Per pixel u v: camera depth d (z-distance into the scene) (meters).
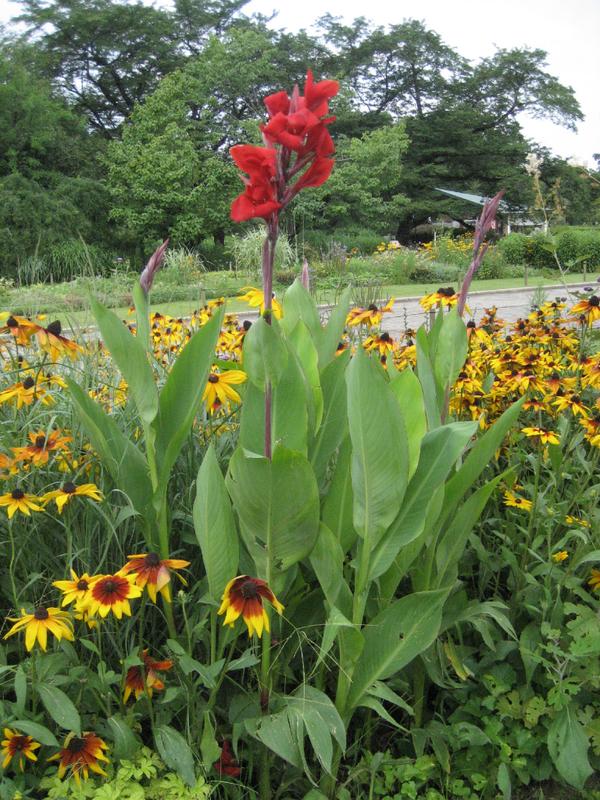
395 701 2.02
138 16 42.50
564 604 2.51
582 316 4.53
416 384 2.02
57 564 2.42
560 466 3.00
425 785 2.30
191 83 38.47
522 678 2.60
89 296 2.02
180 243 34.88
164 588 1.99
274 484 1.91
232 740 2.13
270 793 2.14
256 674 2.19
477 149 49.00
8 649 2.24
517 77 51.72
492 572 2.88
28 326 2.73
